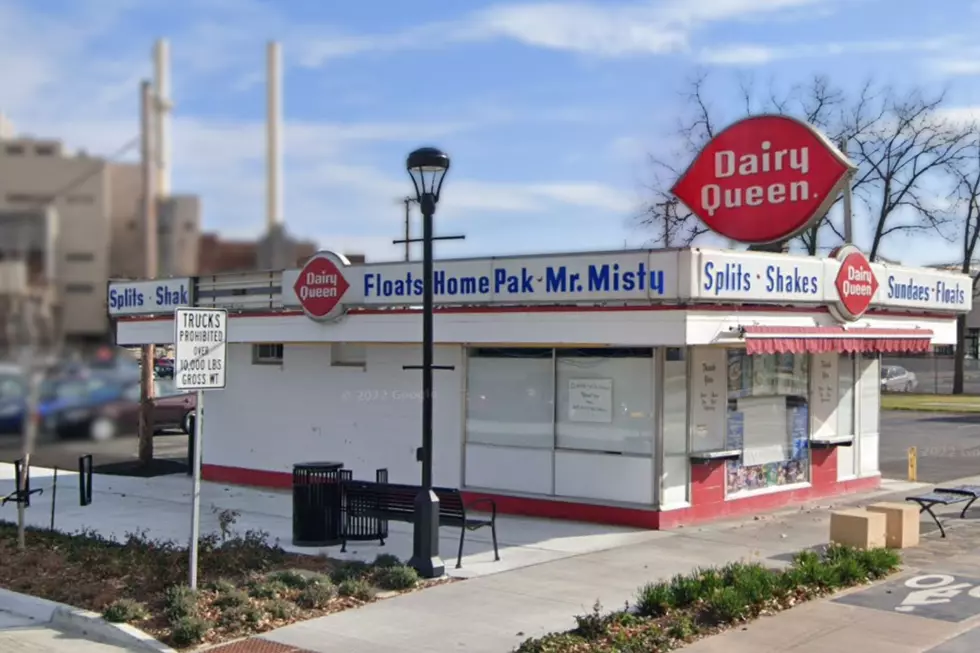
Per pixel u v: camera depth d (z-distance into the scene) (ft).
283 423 58.18
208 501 53.67
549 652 24.57
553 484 47.26
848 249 48.96
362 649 25.90
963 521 47.11
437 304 48.14
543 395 47.75
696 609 28.91
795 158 48.70
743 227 50.70
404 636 27.02
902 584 33.01
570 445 46.83
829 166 47.39
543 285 44.42
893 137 127.44
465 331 47.32
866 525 37.60
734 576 31.40
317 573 33.27
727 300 41.78
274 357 59.67
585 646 25.25
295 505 40.11
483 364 49.98
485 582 33.42
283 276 54.95
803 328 44.68
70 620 29.25
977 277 163.94
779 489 51.26
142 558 35.63
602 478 45.62
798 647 25.67
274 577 32.30
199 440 30.48
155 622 28.35
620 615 27.78
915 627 27.61
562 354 47.14
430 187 34.32
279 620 28.58
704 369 46.47
